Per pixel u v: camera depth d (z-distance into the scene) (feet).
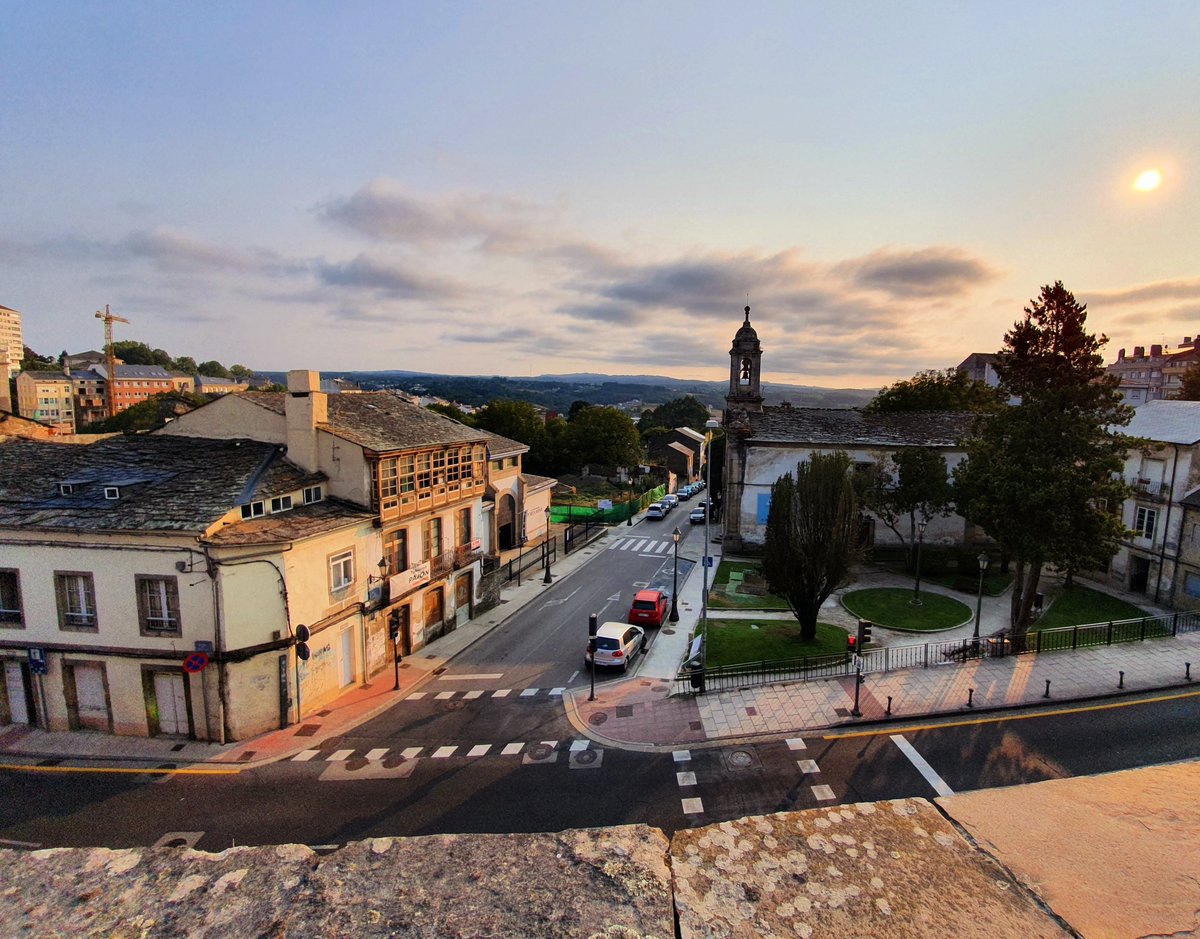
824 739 62.59
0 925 8.18
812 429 142.10
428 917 8.05
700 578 127.75
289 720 68.54
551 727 68.39
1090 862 8.93
